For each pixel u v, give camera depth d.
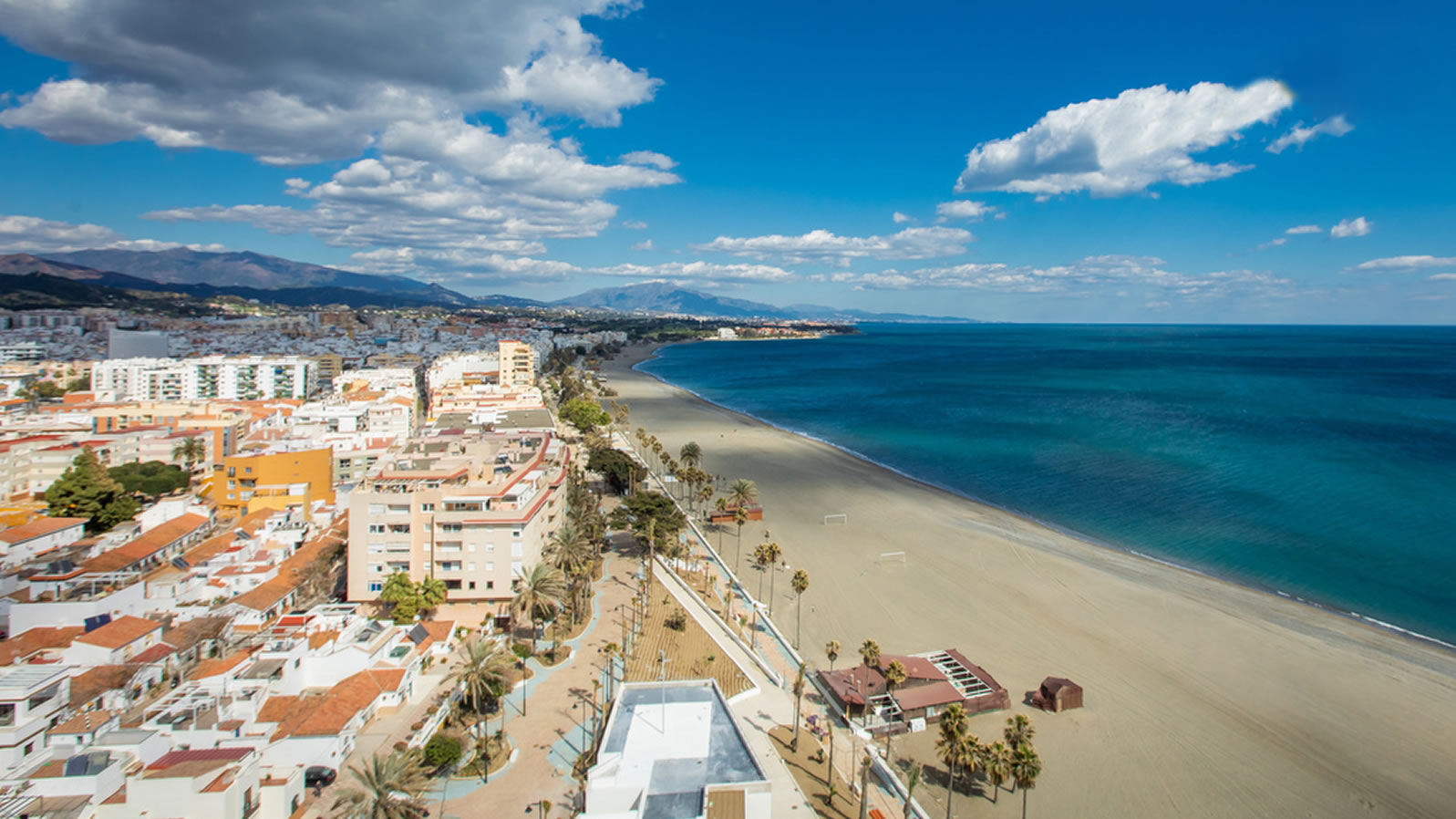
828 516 166.25
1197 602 119.25
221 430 184.38
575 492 145.12
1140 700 91.00
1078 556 140.38
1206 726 85.81
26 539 105.81
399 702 80.94
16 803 56.50
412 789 62.59
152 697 78.75
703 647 102.50
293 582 105.06
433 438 158.75
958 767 77.12
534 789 70.44
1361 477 194.88
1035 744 82.38
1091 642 105.50
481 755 74.56
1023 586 125.81
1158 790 75.19
